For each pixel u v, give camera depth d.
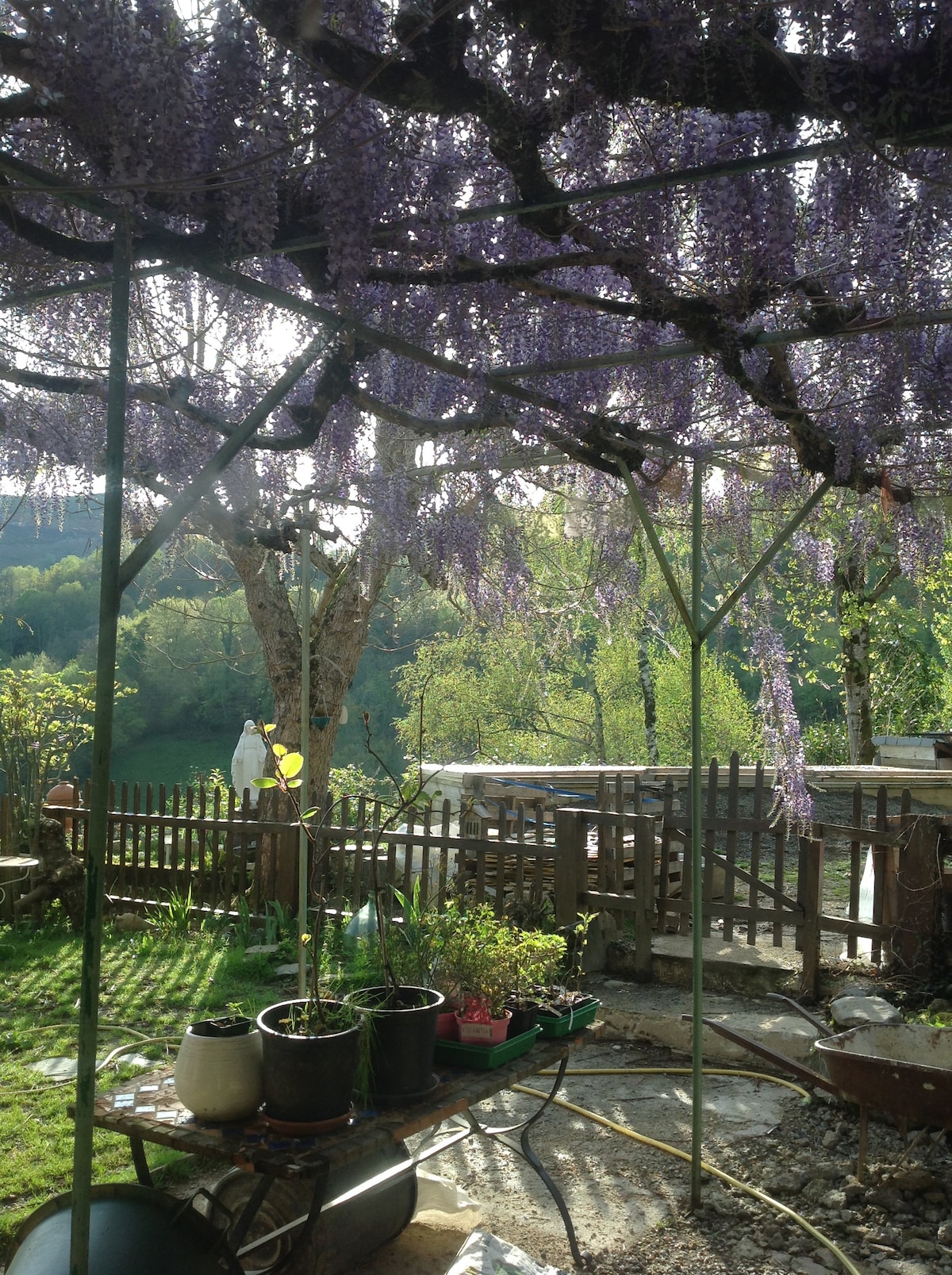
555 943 3.56
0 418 3.40
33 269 2.96
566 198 2.41
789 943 6.12
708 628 3.66
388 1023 2.66
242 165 2.08
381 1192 3.08
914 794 10.45
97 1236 2.30
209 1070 2.48
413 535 3.94
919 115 2.12
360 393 3.24
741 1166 3.78
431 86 2.16
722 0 2.03
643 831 5.91
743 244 2.61
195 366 3.38
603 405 3.53
